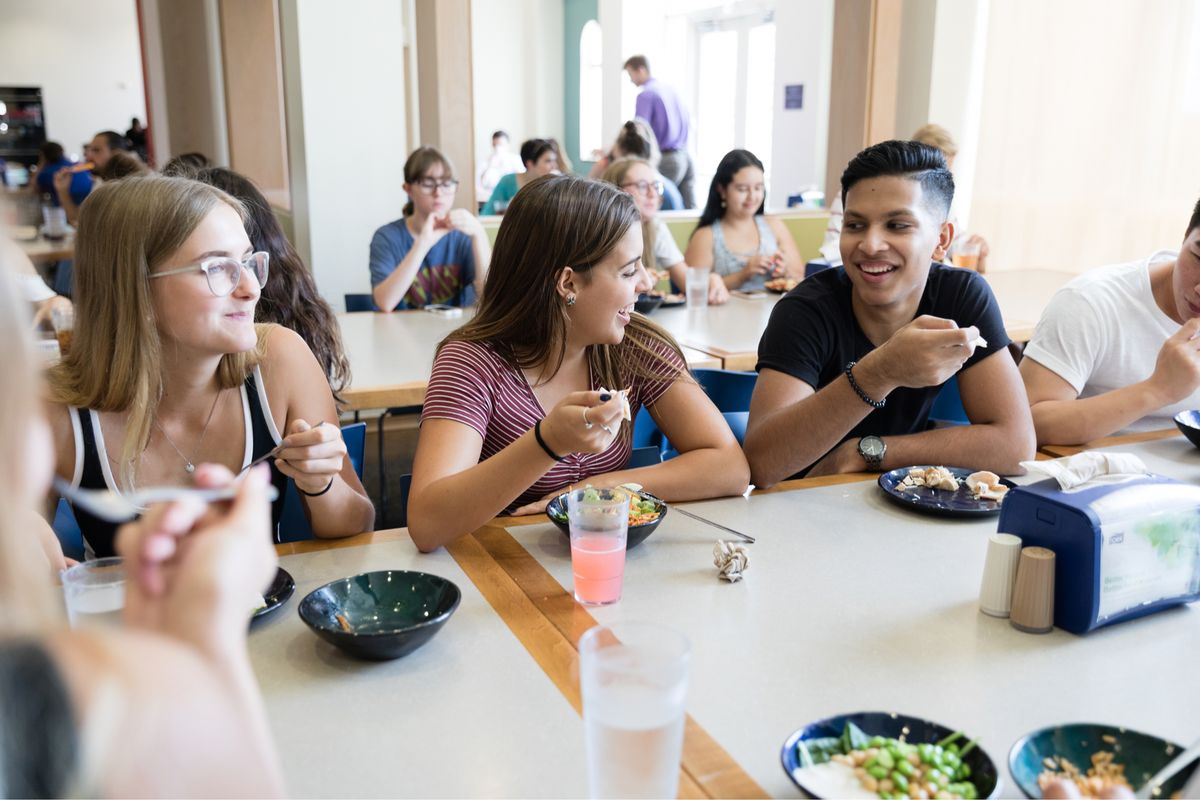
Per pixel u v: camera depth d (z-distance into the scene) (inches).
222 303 57.0
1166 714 39.7
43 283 114.4
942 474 65.7
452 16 171.9
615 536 48.2
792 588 50.9
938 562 54.4
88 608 41.1
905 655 44.1
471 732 38.1
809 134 288.7
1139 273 84.1
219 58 254.1
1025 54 189.8
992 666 43.3
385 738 37.7
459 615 47.8
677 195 230.4
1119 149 174.2
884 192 69.4
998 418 72.7
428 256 148.9
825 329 75.5
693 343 118.6
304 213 188.9
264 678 42.1
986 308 74.2
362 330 126.8
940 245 78.0
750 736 37.8
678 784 34.4
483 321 66.4
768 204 311.3
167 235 55.7
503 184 252.2
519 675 42.3
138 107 515.8
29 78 494.6
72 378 59.2
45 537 52.6
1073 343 82.7
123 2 501.7
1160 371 75.6
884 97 201.8
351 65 181.3
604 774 31.6
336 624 46.0
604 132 397.7
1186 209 164.2
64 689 16.9
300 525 70.2
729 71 355.9
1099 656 44.5
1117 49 172.4
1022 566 46.3
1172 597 48.3
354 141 184.4
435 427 61.4
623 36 374.6
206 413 62.6
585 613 48.0
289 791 34.4
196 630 20.7
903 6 209.8
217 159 265.0
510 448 54.1
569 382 68.0
